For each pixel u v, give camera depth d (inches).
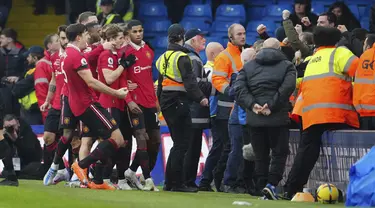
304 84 1508.4
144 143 1652.3
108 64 1616.6
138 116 1642.5
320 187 1449.3
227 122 1776.6
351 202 1337.4
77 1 2637.8
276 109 1499.8
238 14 2603.3
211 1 2669.8
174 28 1644.9
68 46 1558.8
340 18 2117.4
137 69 1670.8
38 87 2048.5
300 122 1601.9
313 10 2512.3
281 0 2640.3
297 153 1526.8
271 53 1507.1
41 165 1940.2
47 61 2052.2
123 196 1467.8
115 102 1640.0
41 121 2196.1
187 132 1643.7
